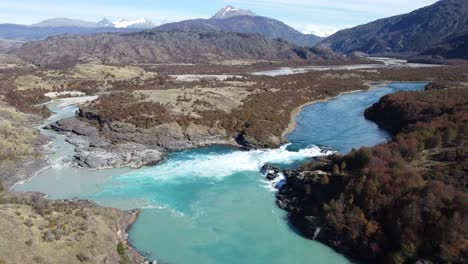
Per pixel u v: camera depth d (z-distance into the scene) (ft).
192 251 199.52
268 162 320.50
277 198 257.75
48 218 193.36
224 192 267.39
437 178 219.41
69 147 348.79
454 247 173.68
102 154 327.47
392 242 192.34
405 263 182.29
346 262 194.18
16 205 203.92
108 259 177.78
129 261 185.47
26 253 161.58
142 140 364.99
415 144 265.54
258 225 225.97
